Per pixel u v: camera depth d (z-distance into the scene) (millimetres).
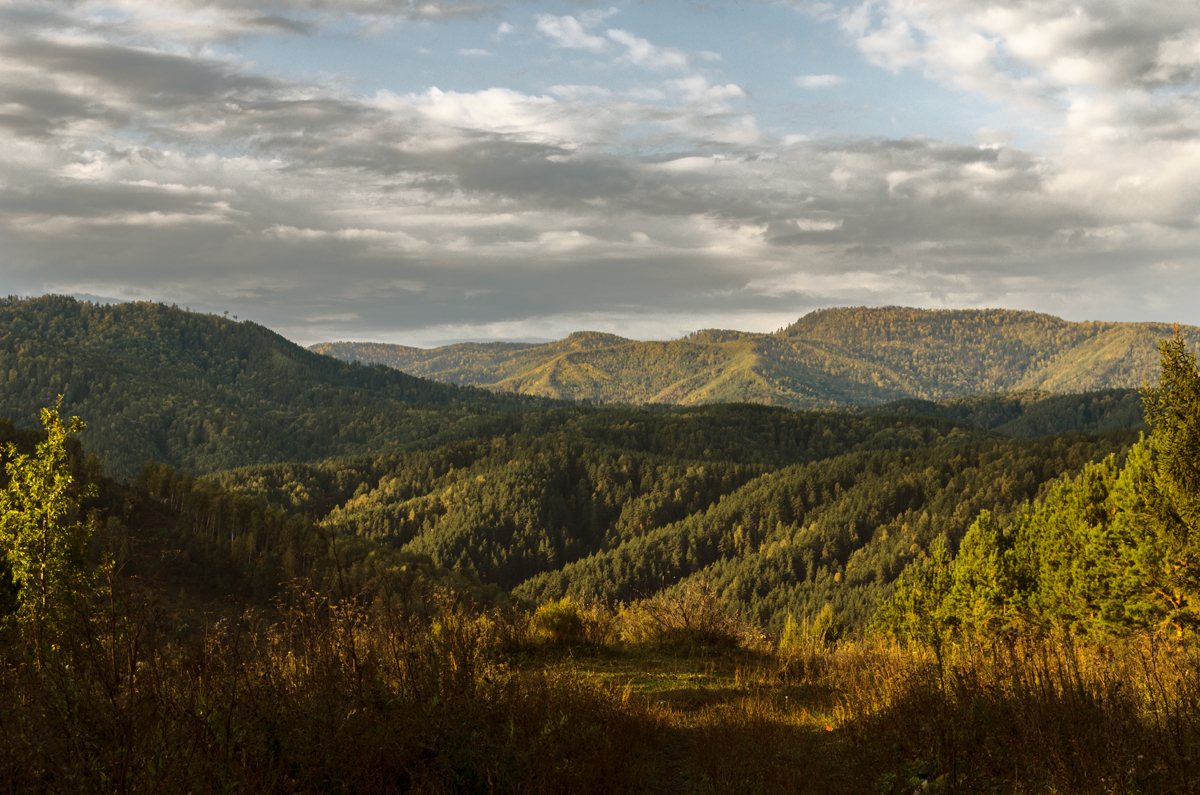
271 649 5570
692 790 6984
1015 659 7801
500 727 6363
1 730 3861
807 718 9914
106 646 4496
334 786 4977
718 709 10438
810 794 6660
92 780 3893
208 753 4457
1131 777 5418
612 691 9648
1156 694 6906
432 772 5402
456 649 7094
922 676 8719
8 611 8984
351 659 6043
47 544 10617
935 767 6617
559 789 5719
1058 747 5961
